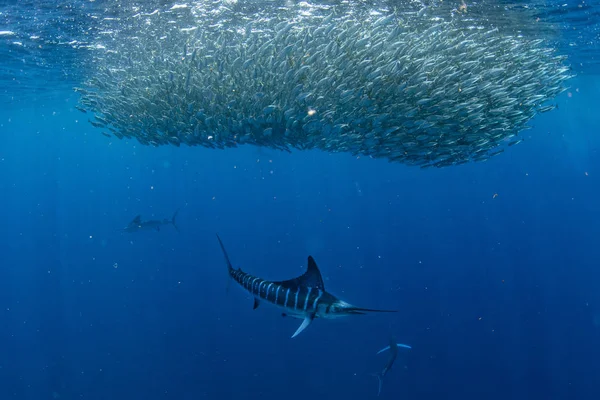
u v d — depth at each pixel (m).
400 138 9.05
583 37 15.91
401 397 17.62
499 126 9.53
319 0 10.47
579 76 26.55
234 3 10.66
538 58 11.21
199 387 18.25
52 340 23.70
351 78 8.12
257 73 8.68
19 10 11.38
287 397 17.34
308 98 8.41
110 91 11.52
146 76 10.46
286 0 10.51
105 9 11.30
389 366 9.21
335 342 20.75
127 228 15.37
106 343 22.50
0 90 24.19
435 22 11.23
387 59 8.27
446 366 19.53
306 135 9.71
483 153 10.08
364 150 9.93
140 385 18.77
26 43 14.42
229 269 5.11
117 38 13.44
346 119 8.66
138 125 11.20
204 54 9.51
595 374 19.30
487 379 18.89
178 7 10.98
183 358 20.36
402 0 10.49
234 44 10.40
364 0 10.47
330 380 18.20
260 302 4.56
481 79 8.99
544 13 12.45
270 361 19.56
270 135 9.93
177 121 10.06
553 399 17.89
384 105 8.52
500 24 12.85
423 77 7.98
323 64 8.50
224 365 19.50
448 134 9.02
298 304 3.81
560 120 51.19
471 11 11.42
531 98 10.12
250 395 17.55
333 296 3.61
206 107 9.43
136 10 11.27
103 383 19.27
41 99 27.45
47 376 20.38
